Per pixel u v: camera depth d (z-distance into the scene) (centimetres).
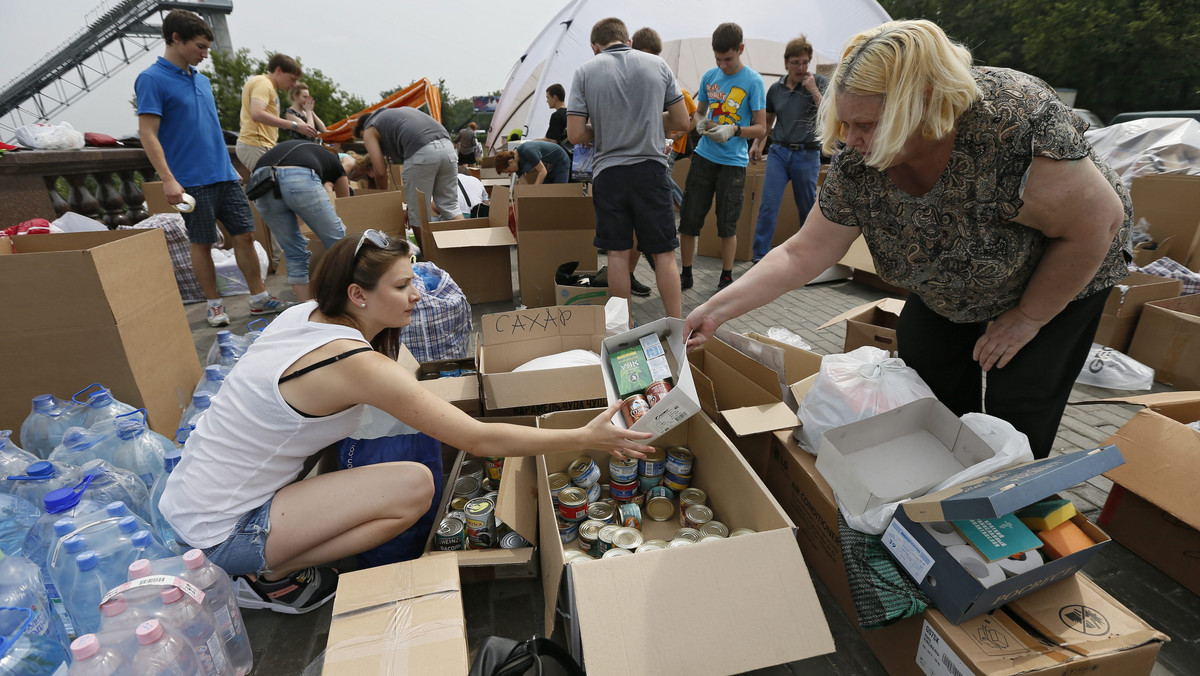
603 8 1026
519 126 1356
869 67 126
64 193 547
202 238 396
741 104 431
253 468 164
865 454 183
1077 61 2353
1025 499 125
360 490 169
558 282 420
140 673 114
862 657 166
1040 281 156
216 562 166
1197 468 179
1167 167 486
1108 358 325
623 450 172
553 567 156
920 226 156
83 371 229
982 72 136
